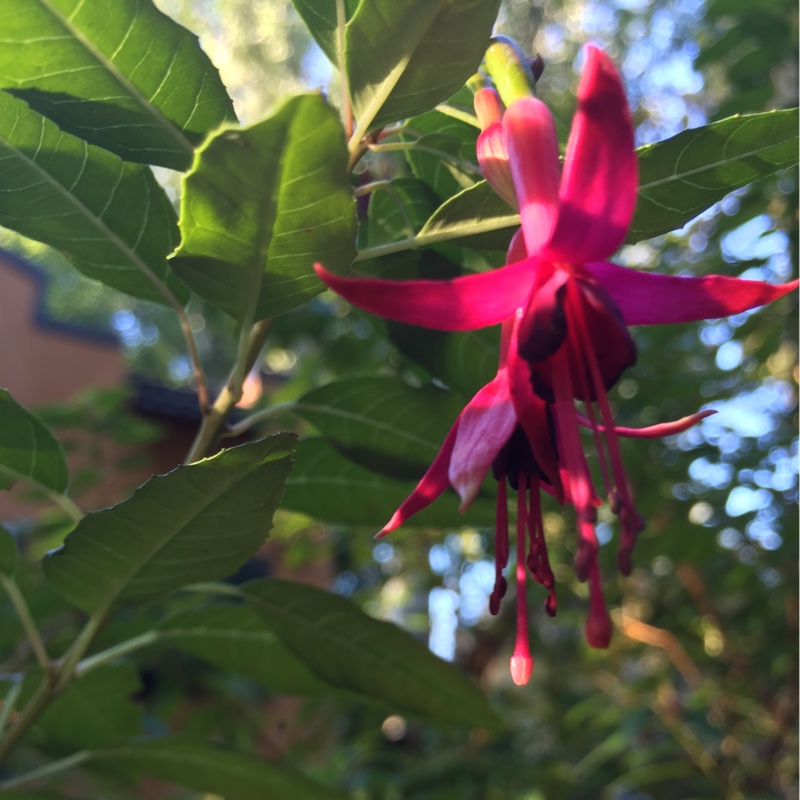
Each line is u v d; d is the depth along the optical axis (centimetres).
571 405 13
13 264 122
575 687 74
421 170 22
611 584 60
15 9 15
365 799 56
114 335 133
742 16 41
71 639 30
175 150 18
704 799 55
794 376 50
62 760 26
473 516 24
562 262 13
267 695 56
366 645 23
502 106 16
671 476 44
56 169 19
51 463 21
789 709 51
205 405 20
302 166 14
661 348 49
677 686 67
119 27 16
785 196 42
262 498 16
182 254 16
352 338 50
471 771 55
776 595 50
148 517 17
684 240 53
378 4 15
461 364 23
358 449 24
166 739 25
